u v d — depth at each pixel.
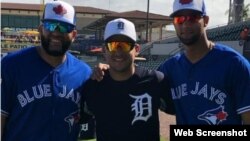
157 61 30.56
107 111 3.87
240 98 3.68
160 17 52.09
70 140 3.81
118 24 3.84
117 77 3.88
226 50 3.76
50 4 3.75
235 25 32.91
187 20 3.80
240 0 33.31
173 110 4.09
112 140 3.86
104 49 4.07
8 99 3.66
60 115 3.71
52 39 3.68
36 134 3.65
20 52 3.77
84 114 4.07
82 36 69.31
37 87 3.66
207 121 3.76
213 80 3.72
